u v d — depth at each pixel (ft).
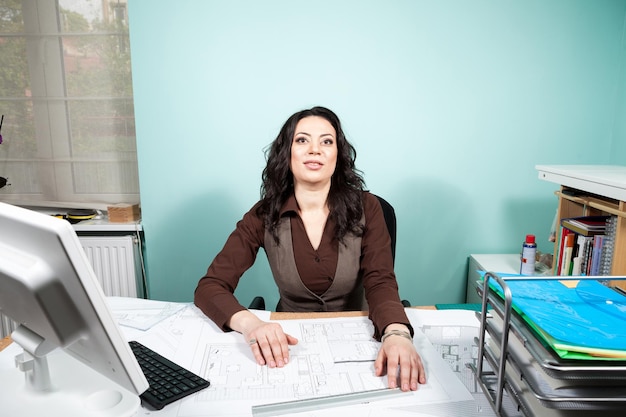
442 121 7.11
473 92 7.03
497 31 6.86
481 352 2.62
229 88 6.94
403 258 7.51
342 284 4.54
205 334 3.54
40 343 2.33
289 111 7.04
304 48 6.86
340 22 6.81
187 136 7.06
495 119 7.12
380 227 4.57
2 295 2.19
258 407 2.58
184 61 6.84
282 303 4.92
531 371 2.16
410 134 7.13
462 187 7.31
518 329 2.21
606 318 2.19
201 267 7.45
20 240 1.94
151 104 6.94
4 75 7.14
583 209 5.76
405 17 6.80
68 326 2.06
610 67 6.97
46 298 1.93
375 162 7.21
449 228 7.44
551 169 5.70
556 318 2.16
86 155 7.39
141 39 6.75
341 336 3.50
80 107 7.24
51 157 7.40
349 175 4.59
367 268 4.35
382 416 2.50
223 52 6.84
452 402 2.64
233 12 6.73
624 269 4.75
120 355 2.02
